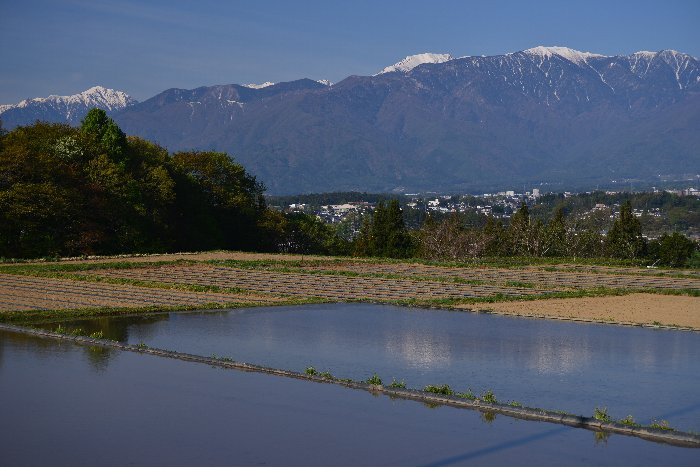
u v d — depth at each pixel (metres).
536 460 14.77
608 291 45.84
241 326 32.34
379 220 98.44
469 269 63.69
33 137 82.81
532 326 32.78
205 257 70.69
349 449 15.29
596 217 112.31
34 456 14.70
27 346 25.97
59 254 72.75
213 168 101.88
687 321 34.25
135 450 15.08
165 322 33.41
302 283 50.53
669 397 20.31
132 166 89.06
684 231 174.75
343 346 27.61
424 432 16.48
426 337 29.72
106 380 20.97
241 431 16.39
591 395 20.48
